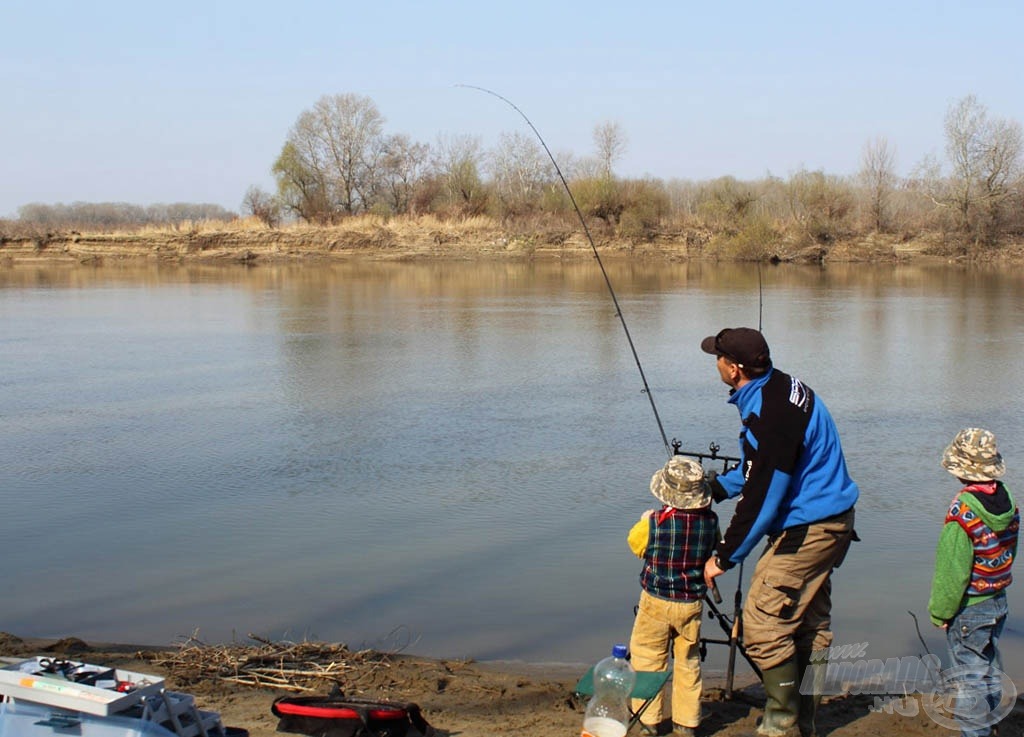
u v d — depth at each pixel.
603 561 8.55
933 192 54.25
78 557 8.62
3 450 12.50
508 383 17.20
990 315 27.77
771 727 4.66
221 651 6.24
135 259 53.06
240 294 34.72
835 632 6.95
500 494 10.61
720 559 4.50
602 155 57.00
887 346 21.72
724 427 13.77
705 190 61.09
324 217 59.41
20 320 26.80
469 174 60.00
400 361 19.62
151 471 11.48
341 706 4.71
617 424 13.96
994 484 4.36
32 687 3.95
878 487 10.81
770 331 24.30
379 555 8.68
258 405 15.32
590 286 37.88
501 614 7.36
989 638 4.40
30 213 106.19
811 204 53.69
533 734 4.89
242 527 9.50
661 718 4.86
